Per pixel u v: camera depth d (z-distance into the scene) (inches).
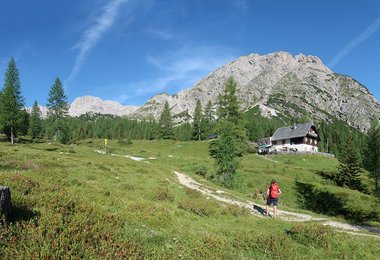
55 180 831.1
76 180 873.5
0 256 259.8
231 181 1881.2
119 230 415.2
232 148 1930.4
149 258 330.0
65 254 278.7
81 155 2219.5
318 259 458.3
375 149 2588.6
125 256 307.1
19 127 3683.6
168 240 440.8
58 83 4242.1
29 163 1119.0
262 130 7145.7
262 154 4274.1
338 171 2989.7
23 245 282.0
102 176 1163.3
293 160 3727.9
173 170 2078.0
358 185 2667.3
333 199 2026.3
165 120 6589.6
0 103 3476.9
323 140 6338.6
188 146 4940.9
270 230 636.7
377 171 2556.6
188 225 561.3
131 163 1956.2
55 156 1679.4
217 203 954.7
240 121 3203.7
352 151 2778.1
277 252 458.0
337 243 543.8
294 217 1003.3
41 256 262.1
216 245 451.5
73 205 473.4
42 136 6181.1
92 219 420.5
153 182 1270.9
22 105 3486.7
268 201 915.4
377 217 1748.3
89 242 326.6
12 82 3420.3
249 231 591.8
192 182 1648.6
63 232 323.3
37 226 346.6
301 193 2132.1
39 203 448.8
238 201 1206.3
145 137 7253.9
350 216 1761.8
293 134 5019.7
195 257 393.7
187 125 7322.8
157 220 522.0
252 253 451.2
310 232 570.3
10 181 548.1
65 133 4266.7
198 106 6476.4
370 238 669.9
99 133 7829.7
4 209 346.0
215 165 1961.1
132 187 983.6
